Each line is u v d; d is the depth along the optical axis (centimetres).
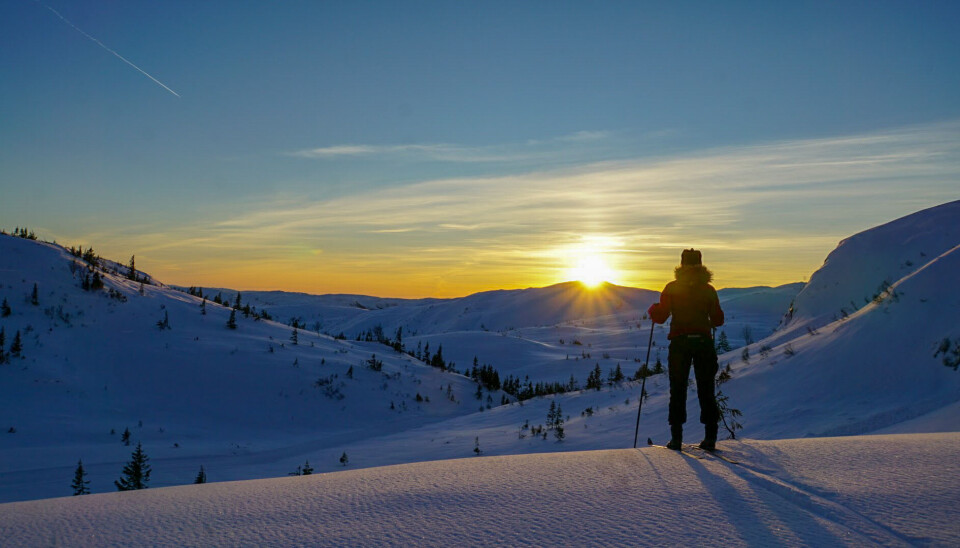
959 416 953
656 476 325
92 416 4516
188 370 5594
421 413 6131
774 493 292
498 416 4500
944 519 245
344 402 5869
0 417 4128
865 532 235
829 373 1410
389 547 234
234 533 257
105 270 7181
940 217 2317
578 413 2956
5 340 5038
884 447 372
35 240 6962
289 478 372
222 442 4453
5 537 255
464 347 16412
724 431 1336
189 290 8588
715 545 224
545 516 263
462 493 303
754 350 2322
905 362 1280
